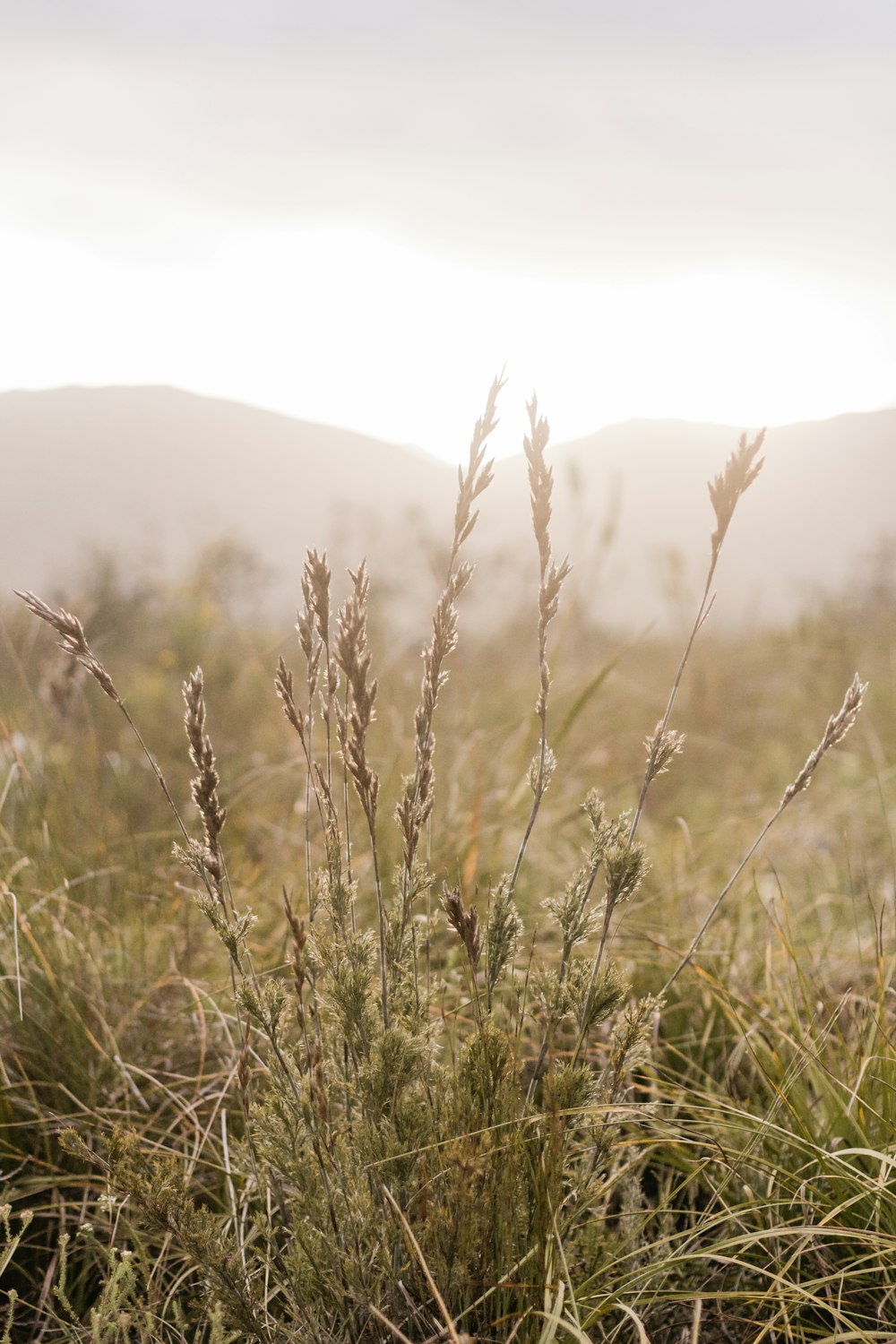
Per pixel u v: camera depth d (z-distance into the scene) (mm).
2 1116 2131
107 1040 2350
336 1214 1502
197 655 6176
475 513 1563
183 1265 1879
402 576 5324
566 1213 1579
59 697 3656
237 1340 1585
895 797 4562
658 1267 1467
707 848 4105
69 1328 1623
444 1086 1598
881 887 3516
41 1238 2016
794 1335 1547
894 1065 1959
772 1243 1764
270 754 4848
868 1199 1698
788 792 1610
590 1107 1522
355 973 1515
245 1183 1959
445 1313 1256
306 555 1561
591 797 1717
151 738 4996
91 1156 1567
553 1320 1250
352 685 1487
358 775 1518
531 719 4129
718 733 6082
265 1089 2066
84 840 3531
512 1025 2002
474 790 3848
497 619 5922
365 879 3072
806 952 2902
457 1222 1438
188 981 2445
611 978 1584
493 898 1646
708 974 2512
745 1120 1918
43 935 2590
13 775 3328
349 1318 1470
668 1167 2115
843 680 6895
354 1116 1657
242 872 3467
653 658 7695
